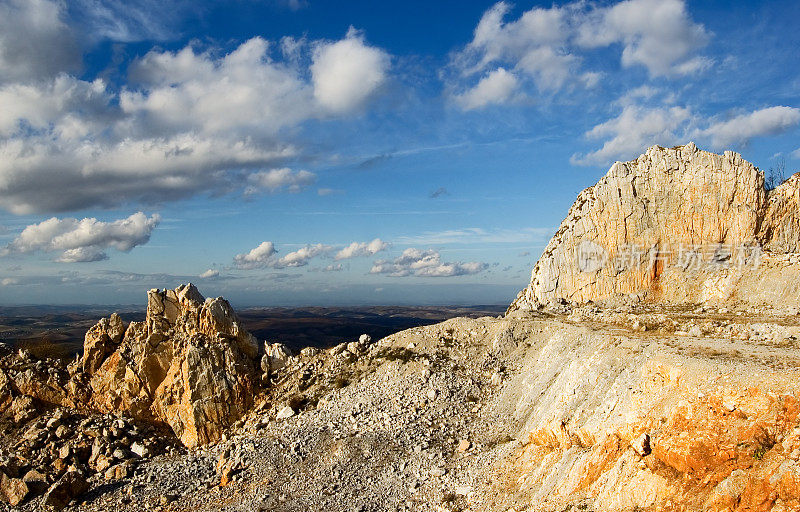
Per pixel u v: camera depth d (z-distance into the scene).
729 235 73.12
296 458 51.28
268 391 66.31
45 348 75.81
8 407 62.47
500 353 64.25
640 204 78.06
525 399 51.44
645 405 32.62
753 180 72.19
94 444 56.72
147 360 65.00
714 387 29.59
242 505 45.50
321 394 62.53
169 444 60.22
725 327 49.28
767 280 66.00
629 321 59.50
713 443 27.05
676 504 26.42
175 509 47.38
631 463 29.92
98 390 63.97
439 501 41.03
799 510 22.08
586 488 31.86
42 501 49.03
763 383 27.88
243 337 70.50
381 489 44.78
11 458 53.34
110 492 51.28
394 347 68.81
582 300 80.69
